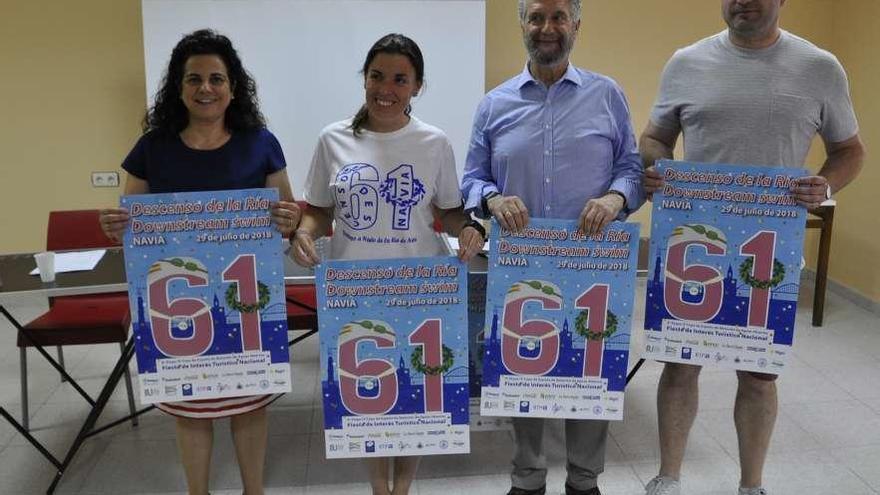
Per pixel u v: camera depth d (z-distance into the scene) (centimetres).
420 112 422
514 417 208
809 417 276
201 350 175
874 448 252
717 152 185
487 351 180
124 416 282
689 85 189
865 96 412
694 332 185
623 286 176
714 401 291
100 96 418
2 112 411
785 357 181
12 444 259
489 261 176
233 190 168
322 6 405
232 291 173
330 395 176
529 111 186
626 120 190
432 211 186
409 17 411
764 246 177
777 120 178
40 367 333
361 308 172
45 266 214
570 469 208
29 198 425
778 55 179
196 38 172
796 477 234
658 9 439
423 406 178
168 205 167
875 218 405
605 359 180
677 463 211
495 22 432
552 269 176
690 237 181
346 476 238
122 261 237
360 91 418
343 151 178
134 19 411
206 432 191
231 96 176
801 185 171
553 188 186
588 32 438
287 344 177
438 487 230
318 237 189
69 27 407
